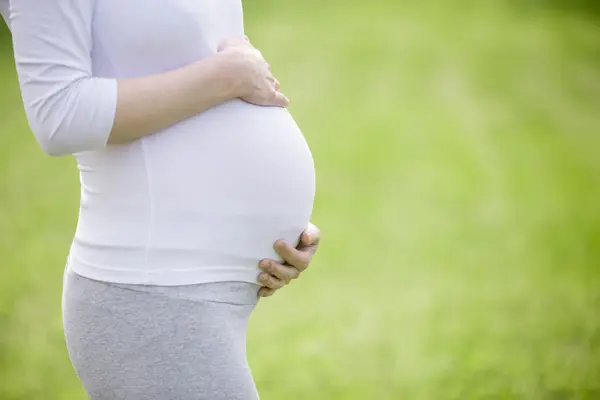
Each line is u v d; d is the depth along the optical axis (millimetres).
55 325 10266
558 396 8586
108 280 3928
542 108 21781
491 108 21812
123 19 3809
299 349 9766
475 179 16438
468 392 8727
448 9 33844
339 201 15242
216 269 4000
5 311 10602
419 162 17578
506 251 12852
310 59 26781
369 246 13117
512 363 9328
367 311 10805
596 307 10797
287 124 4398
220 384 3969
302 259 4363
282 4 34688
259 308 10945
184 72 3844
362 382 8969
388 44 28547
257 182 4113
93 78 3705
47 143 3703
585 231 13664
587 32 30359
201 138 3975
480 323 10406
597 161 17594
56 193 15414
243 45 4207
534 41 28938
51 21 3615
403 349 9750
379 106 21969
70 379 9031
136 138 3871
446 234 13625
